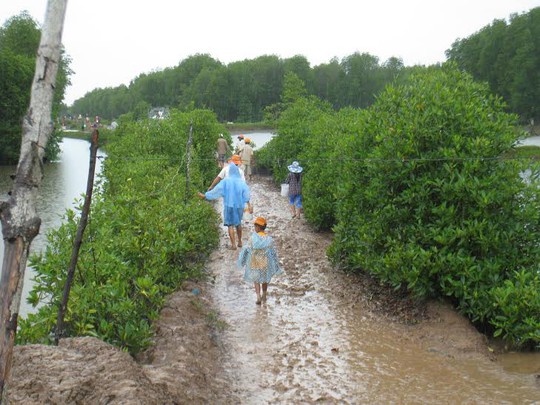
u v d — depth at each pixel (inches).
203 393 186.5
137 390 146.2
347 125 506.9
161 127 683.4
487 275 262.2
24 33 1903.3
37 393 138.9
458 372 218.5
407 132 293.1
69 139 2694.4
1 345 100.1
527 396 197.5
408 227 289.6
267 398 196.5
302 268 368.2
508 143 286.8
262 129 2442.2
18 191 101.1
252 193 732.0
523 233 271.3
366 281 334.0
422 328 262.8
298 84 1282.0
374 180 301.7
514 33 2175.2
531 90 2073.1
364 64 3166.8
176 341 220.4
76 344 168.4
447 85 327.3
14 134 1419.8
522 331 238.7
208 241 390.0
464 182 270.1
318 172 509.7
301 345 244.7
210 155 749.3
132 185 412.8
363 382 209.9
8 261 100.8
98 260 232.4
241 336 254.5
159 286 255.9
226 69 3435.0
